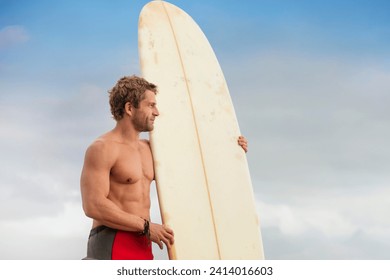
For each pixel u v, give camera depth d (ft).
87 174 17.30
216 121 20.62
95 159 17.29
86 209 17.13
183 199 18.95
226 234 19.30
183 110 20.12
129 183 17.65
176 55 20.86
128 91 17.95
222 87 21.33
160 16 21.31
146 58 20.24
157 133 19.27
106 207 17.06
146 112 18.01
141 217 17.78
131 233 17.61
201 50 21.53
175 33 21.25
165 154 19.13
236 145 20.70
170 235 18.07
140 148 18.66
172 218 18.54
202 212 19.15
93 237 17.67
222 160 20.18
